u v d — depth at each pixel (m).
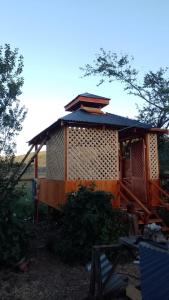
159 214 10.45
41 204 13.49
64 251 7.73
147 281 4.22
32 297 5.65
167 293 3.91
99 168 10.37
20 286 6.18
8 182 7.98
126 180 13.10
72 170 10.04
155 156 11.55
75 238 7.87
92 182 9.48
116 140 10.74
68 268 7.34
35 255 8.27
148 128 11.11
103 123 10.29
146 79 15.88
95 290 5.63
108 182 10.33
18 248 7.15
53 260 7.93
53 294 5.78
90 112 11.30
